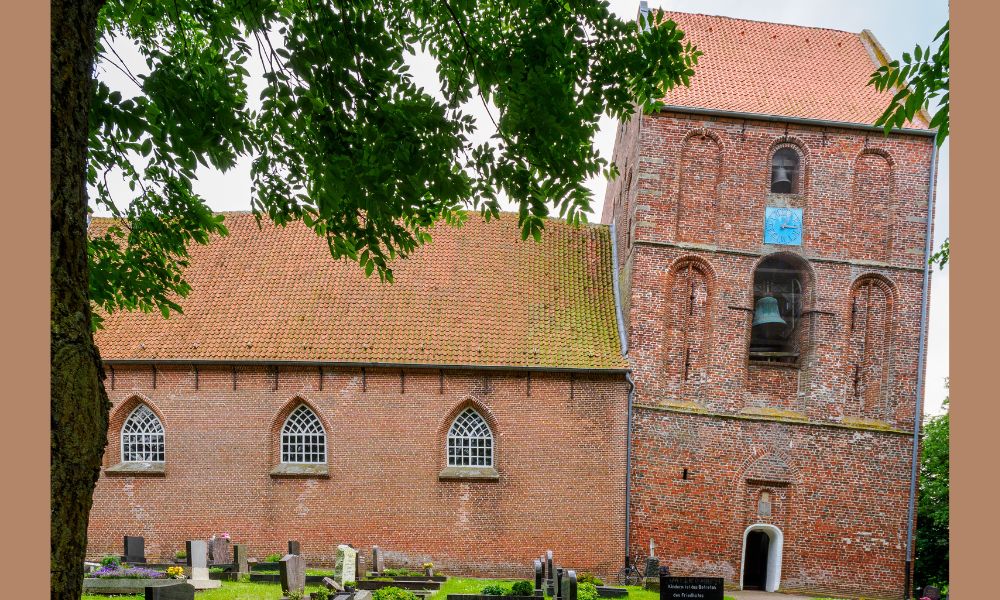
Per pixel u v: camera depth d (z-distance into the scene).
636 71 8.42
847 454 19.98
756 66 22.97
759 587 21.69
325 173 8.27
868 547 19.62
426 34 9.21
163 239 10.57
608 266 23.84
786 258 21.17
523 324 21.27
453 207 9.79
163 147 9.07
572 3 8.03
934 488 31.94
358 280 22.12
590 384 20.19
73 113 5.41
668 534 19.55
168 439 20.09
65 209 5.27
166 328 20.91
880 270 20.66
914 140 20.91
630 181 22.86
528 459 19.88
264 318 21.09
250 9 7.95
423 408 20.08
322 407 20.09
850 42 24.44
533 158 8.23
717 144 21.00
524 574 19.39
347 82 7.89
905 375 20.36
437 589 16.75
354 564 17.17
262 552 19.62
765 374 20.69
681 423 19.97
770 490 19.84
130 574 15.86
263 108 8.15
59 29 5.36
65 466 5.13
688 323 20.62
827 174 20.89
